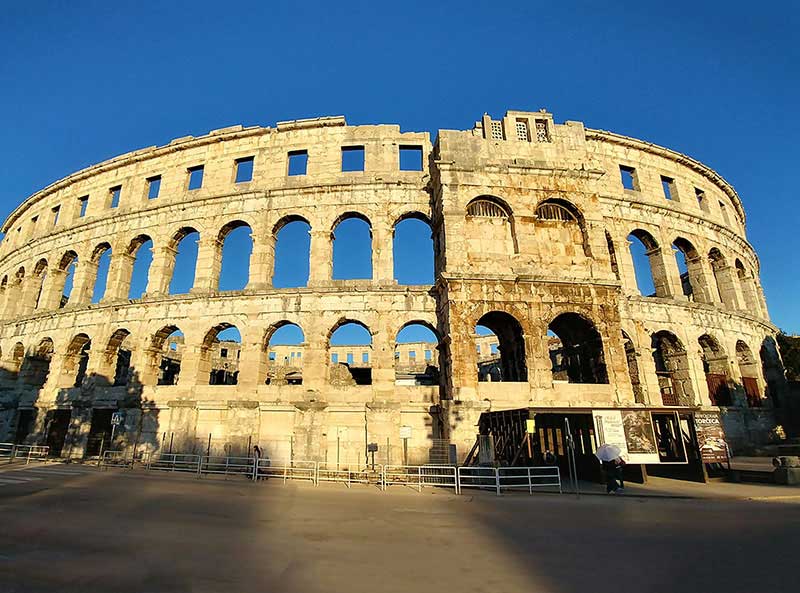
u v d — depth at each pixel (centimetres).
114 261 4694
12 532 1534
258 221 4366
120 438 3944
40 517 1761
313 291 3969
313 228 4259
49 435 4353
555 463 3078
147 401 3981
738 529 1628
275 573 1134
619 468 2538
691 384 4203
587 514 1903
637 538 1501
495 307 3566
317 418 3647
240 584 1055
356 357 10156
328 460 3575
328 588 1034
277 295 4016
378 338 3831
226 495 2341
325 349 3856
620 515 1881
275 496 2336
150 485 2650
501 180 3934
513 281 3638
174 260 4638
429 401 3697
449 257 3669
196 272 4328
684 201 5069
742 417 4350
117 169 5231
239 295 4059
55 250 5222
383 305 3912
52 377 4503
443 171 3909
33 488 2481
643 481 2848
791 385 5041
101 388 4231
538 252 3800
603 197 4622
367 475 3222
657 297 4331
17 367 5122
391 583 1072
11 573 1127
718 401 4375
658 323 4262
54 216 5706
